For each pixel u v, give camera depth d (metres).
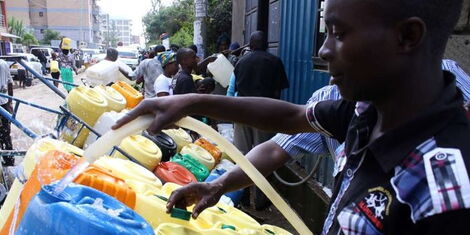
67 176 1.38
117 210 1.26
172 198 1.47
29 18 63.16
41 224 1.10
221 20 12.91
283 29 6.01
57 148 2.12
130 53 23.53
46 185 1.29
